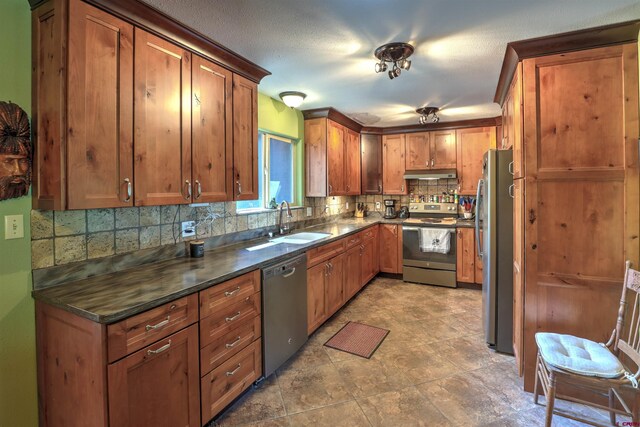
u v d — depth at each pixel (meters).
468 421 1.80
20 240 1.47
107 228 1.82
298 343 2.52
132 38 1.61
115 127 1.54
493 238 2.55
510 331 2.52
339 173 4.09
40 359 1.50
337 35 1.97
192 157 1.96
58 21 1.37
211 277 1.74
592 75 1.88
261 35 1.96
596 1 1.62
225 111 2.22
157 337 1.43
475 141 4.44
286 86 2.90
